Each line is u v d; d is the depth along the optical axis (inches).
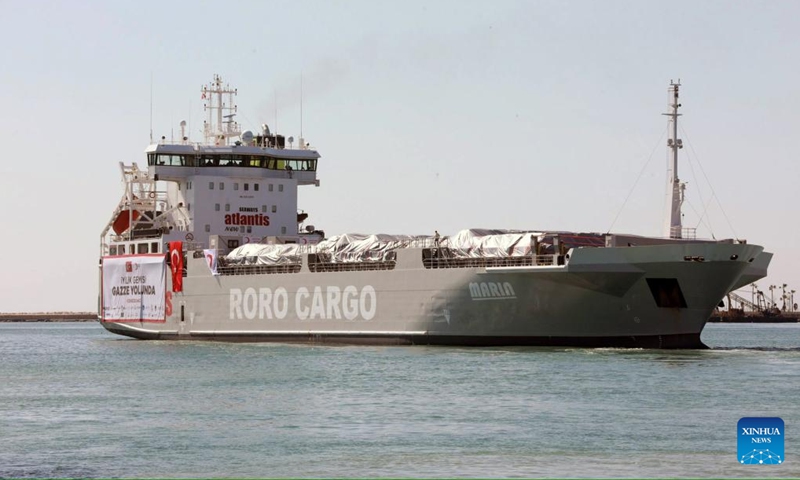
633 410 3006.9
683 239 4744.1
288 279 5620.1
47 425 2896.2
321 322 5433.1
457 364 4131.4
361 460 2409.0
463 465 2349.9
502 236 4741.6
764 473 2272.4
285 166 6756.9
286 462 2397.9
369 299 5162.4
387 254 5172.2
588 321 4500.5
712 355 4446.4
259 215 6619.1
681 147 5034.5
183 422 2915.8
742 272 4463.6
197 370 4291.3
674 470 2299.5
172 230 6520.7
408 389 3479.3
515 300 4579.2
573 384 3521.2
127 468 2361.0
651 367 3956.7
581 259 4315.9
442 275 4820.4
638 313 4456.2
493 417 2923.2
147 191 7003.0
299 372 4047.7
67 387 3799.2
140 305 6697.8
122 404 3287.4
